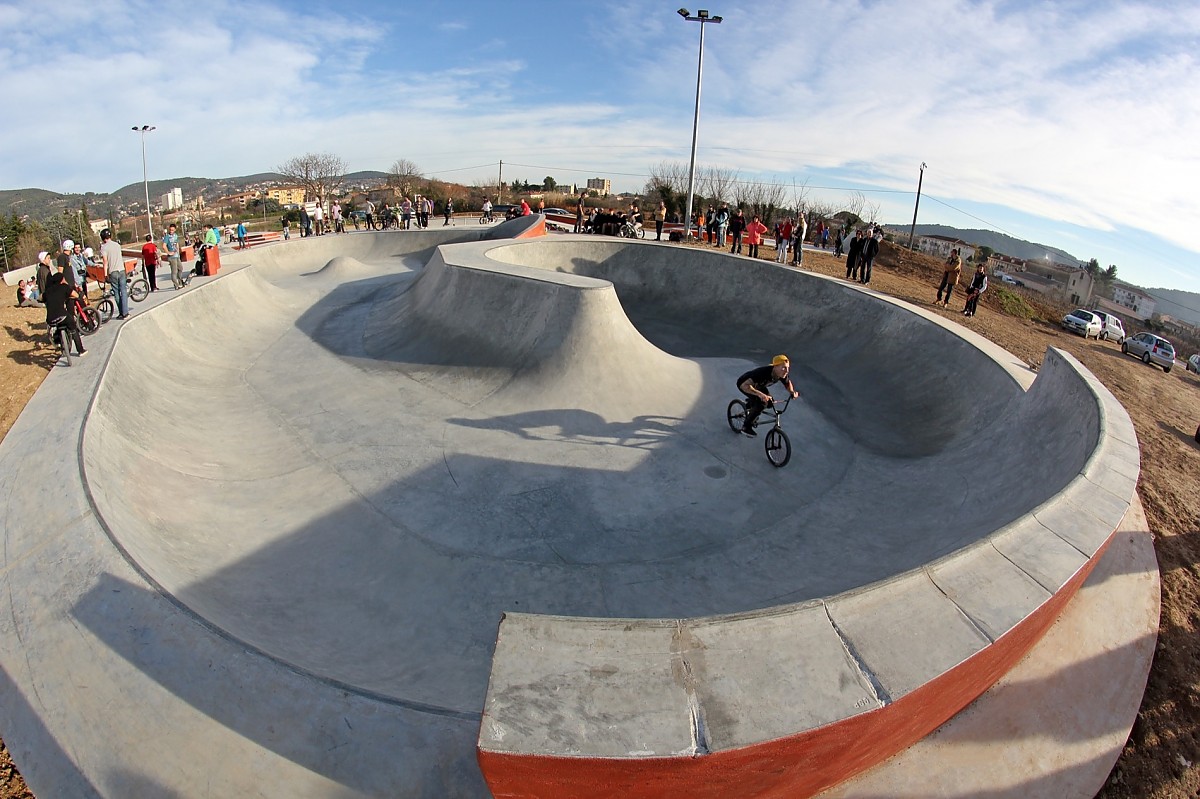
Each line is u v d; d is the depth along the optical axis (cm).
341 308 1672
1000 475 753
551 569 654
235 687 386
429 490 784
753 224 1992
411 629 559
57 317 883
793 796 372
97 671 397
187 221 4488
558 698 306
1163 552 669
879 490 841
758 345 1477
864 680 334
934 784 418
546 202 6688
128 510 595
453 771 351
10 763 421
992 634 375
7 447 649
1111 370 1423
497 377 1077
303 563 642
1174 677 525
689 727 298
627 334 1098
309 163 7119
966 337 1129
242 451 887
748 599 621
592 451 891
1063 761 450
